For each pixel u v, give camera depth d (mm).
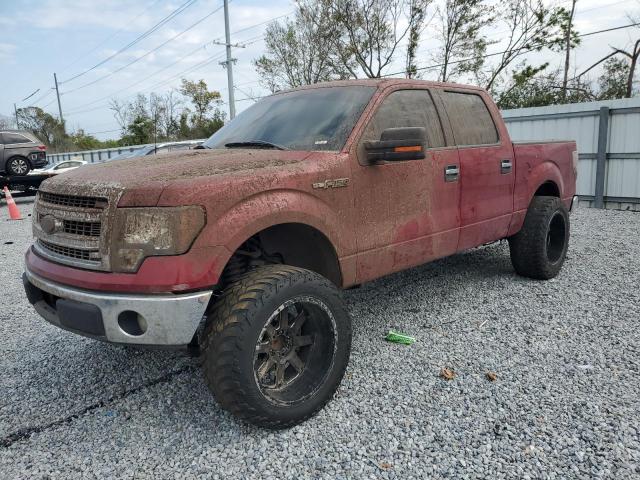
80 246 2547
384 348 3689
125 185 2463
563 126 10891
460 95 4340
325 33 26438
